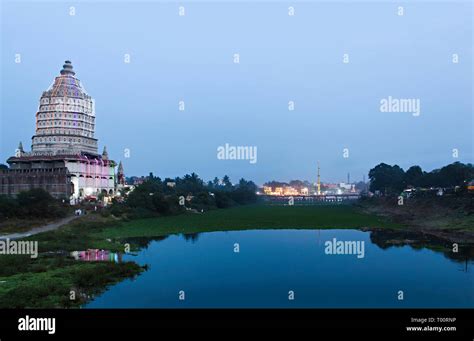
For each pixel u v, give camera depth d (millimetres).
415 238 72938
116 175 156500
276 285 40531
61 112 134750
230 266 50031
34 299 33656
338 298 36125
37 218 85375
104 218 97062
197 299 35875
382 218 116562
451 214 98875
